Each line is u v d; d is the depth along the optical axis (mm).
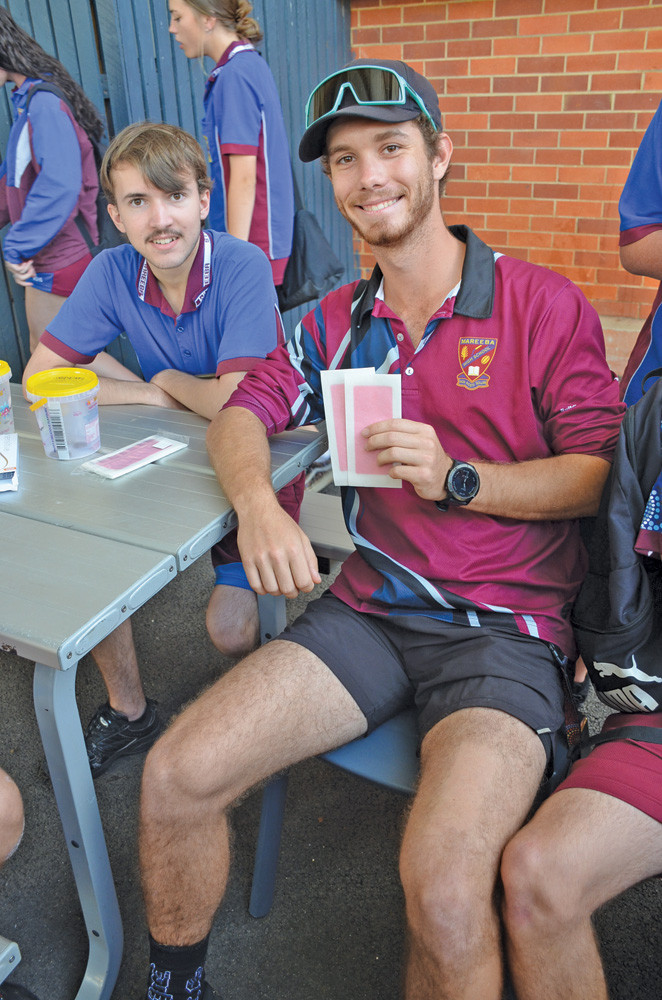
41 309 2930
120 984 1625
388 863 1896
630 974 1606
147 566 1315
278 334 2105
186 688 2439
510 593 1528
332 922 1754
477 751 1266
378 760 1444
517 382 1523
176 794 1321
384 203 1526
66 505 1541
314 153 1628
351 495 1679
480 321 1530
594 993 1128
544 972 1126
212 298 2053
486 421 1561
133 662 2062
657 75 4273
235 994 1603
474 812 1187
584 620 1423
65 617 1181
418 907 1134
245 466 1600
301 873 1872
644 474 1283
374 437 1459
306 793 2105
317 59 4789
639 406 1293
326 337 1731
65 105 2619
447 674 1437
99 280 2133
